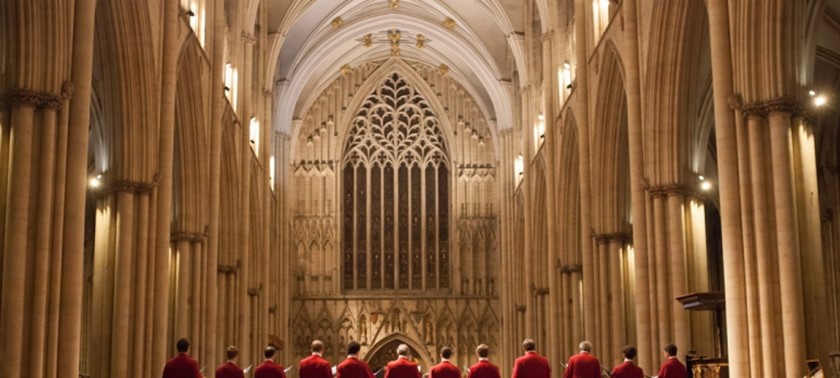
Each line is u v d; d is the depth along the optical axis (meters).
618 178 34.62
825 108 37.44
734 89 22.12
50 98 21.41
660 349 28.06
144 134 27.92
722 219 22.05
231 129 40.47
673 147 28.38
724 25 22.47
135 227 27.69
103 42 27.11
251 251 47.53
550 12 43.38
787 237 20.88
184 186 34.41
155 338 27.77
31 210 20.97
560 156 41.72
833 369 16.48
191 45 32.88
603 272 34.56
